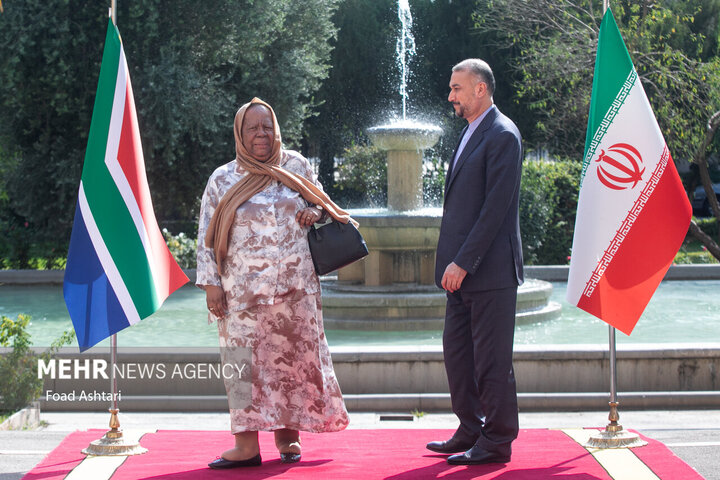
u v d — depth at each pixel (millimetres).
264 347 3871
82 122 15570
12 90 14984
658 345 6422
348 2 26094
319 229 3988
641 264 4047
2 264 15320
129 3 15359
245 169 3955
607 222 4074
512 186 3785
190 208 17688
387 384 6309
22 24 14414
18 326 5980
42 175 15820
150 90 15156
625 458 3842
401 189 10883
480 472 3666
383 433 4664
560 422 5672
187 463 3873
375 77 26547
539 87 15594
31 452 4309
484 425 3885
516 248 3910
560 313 10148
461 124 25953
